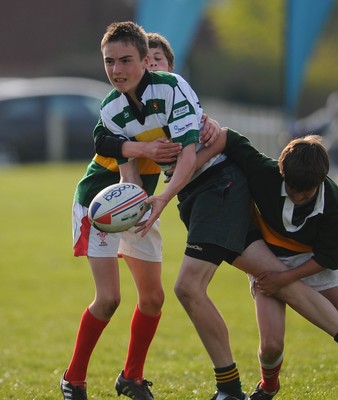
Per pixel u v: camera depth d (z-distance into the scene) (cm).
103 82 13500
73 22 15938
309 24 6625
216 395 2050
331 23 14338
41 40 15938
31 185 7456
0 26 16000
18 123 9025
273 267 2041
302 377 2539
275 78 14275
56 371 2853
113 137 2080
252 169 2073
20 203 6694
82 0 15912
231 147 2098
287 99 6931
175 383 2536
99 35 15650
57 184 7506
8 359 3106
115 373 2758
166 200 1977
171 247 5262
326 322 2041
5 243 5459
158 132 2044
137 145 2030
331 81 14325
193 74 13912
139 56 1991
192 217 2072
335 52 14412
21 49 15938
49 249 5334
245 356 3020
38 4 15988
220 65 14338
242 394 2055
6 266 4925
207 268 2025
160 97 2012
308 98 14038
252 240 2070
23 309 4075
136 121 2045
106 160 2188
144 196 1981
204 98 13812
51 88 9975
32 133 9019
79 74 13575
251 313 3900
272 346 2044
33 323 3812
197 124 2030
